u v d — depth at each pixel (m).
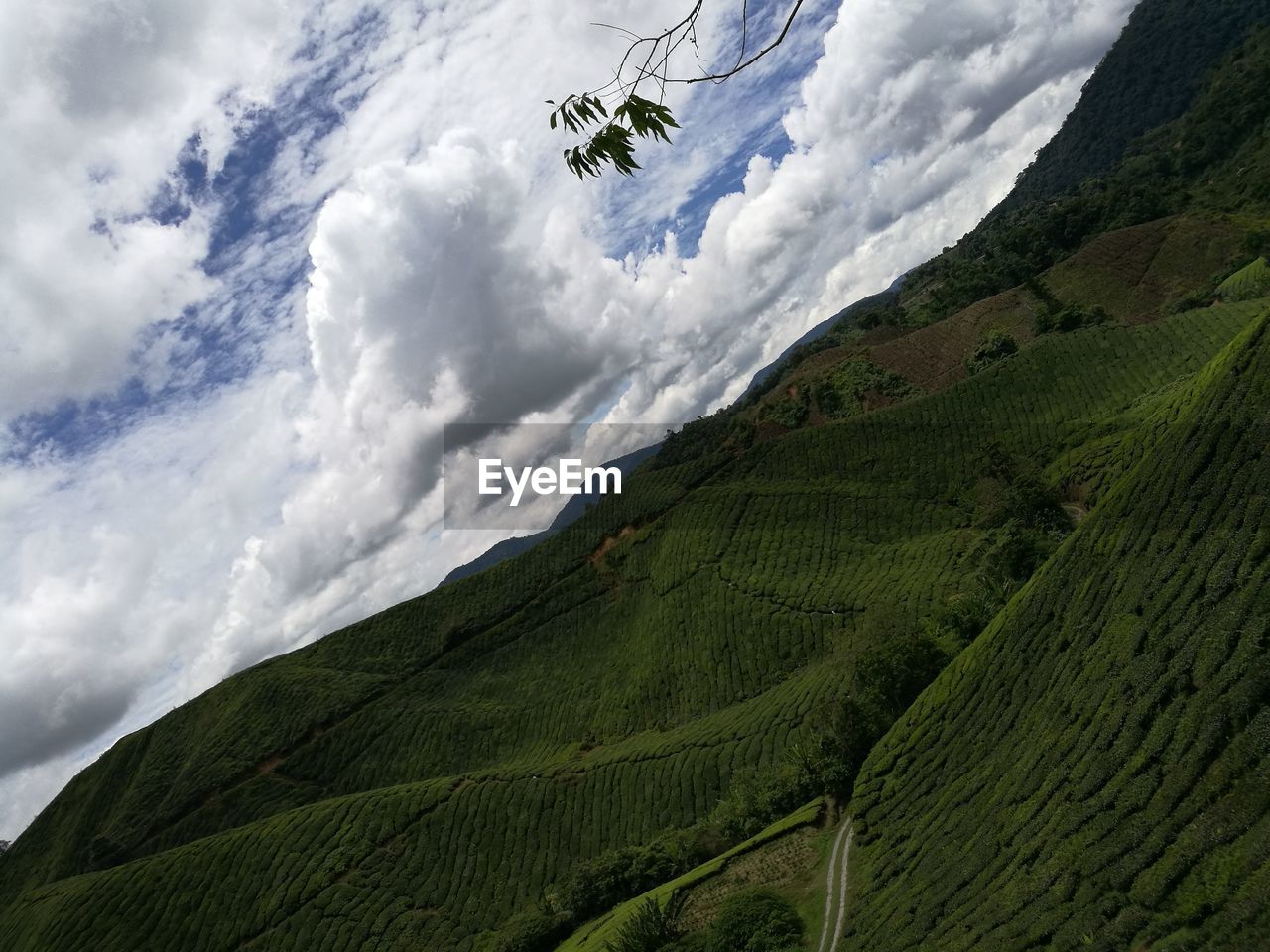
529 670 96.69
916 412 96.38
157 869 75.62
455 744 89.81
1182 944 16.06
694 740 66.69
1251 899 15.33
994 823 26.00
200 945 67.12
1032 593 33.53
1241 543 23.72
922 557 74.25
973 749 30.81
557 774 72.69
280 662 112.19
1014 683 31.05
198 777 96.56
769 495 95.31
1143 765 21.16
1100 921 18.44
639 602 95.44
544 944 45.06
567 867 62.62
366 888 67.50
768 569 85.00
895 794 33.41
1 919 83.12
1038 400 87.62
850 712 40.78
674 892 37.00
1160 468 30.19
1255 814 16.94
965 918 23.33
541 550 112.25
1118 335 89.38
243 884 71.06
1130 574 28.09
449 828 71.12
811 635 73.69
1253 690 19.20
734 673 76.62
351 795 80.56
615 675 88.44
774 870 36.06
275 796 91.12
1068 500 66.00
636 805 63.72
